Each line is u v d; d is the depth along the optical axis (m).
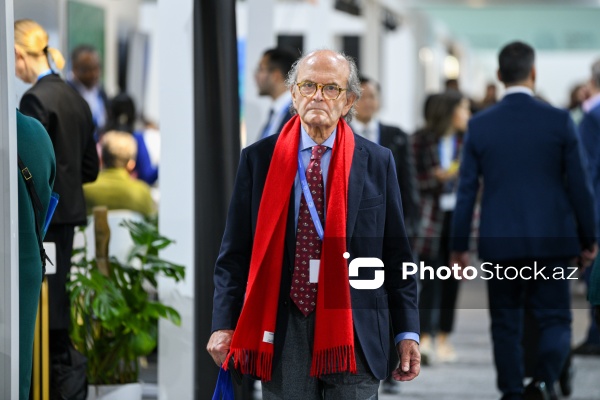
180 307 10.62
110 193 13.99
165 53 10.51
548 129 11.15
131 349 10.60
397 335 7.26
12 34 7.82
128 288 10.66
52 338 10.21
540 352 11.14
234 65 10.07
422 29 34.22
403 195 14.38
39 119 9.95
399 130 14.41
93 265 10.81
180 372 10.58
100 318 10.21
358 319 7.03
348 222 7.02
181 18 10.48
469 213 11.49
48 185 8.39
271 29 14.46
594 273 8.87
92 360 10.84
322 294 6.95
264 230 7.04
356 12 25.53
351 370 6.92
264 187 7.09
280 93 13.18
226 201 10.01
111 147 14.14
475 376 14.91
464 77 47.44
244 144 15.16
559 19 38.91
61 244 10.14
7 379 7.77
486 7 31.30
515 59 11.34
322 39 21.62
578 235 11.22
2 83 7.77
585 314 21.20
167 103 10.54
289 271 7.02
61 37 16.86
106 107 18.23
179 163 10.56
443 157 16.14
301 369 7.01
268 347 6.96
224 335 7.07
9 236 7.77
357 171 7.10
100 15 19.67
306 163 7.12
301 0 22.25
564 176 11.26
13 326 7.80
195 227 10.14
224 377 7.17
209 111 10.02
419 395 13.49
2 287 7.77
